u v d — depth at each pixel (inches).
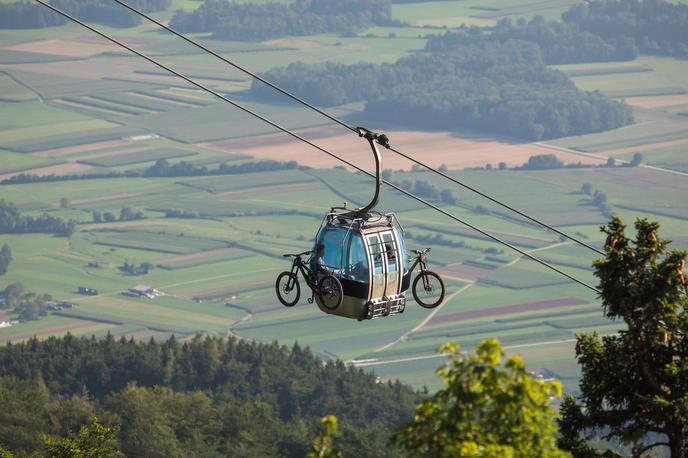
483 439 1670.8
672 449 2630.4
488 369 1695.4
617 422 2719.0
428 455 1696.6
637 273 2669.8
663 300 2623.0
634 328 2667.3
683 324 2667.3
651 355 2721.5
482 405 1683.1
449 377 1720.0
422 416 1718.8
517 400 1670.8
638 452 2650.1
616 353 2723.9
